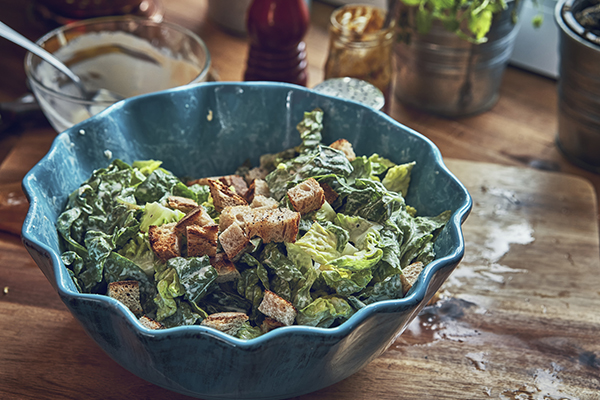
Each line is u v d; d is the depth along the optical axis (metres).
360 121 0.59
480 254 0.64
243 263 0.53
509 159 0.77
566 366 0.56
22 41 0.70
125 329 0.45
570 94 0.73
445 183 0.54
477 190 0.71
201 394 0.49
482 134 0.81
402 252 0.52
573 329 0.59
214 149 0.62
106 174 0.56
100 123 0.57
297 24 0.74
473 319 0.59
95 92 0.74
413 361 0.56
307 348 0.45
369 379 0.55
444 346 0.57
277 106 0.61
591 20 0.69
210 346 0.44
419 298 0.46
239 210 0.52
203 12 0.98
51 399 0.53
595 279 0.63
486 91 0.82
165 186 0.56
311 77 0.87
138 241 0.53
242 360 0.45
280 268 0.51
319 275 0.51
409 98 0.84
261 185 0.57
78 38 0.77
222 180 0.58
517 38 0.89
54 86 0.75
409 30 0.76
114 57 0.78
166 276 0.50
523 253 0.65
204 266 0.50
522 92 0.88
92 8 0.85
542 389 0.55
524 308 0.60
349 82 0.68
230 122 0.61
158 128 0.60
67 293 0.46
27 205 0.67
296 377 0.48
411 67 0.80
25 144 0.74
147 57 0.78
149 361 0.47
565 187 0.72
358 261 0.50
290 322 0.49
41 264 0.49
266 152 0.63
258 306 0.51
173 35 0.77
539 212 0.69
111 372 0.55
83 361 0.55
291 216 0.51
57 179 0.54
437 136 0.80
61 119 0.69
